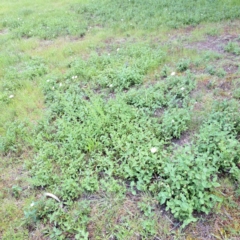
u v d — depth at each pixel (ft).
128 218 7.80
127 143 9.89
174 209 7.43
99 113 11.81
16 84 15.98
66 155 10.15
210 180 8.03
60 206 8.36
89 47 20.01
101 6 28.53
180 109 11.33
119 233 7.43
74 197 8.61
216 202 7.72
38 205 8.35
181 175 8.07
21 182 9.66
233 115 10.30
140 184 8.47
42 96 14.58
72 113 12.27
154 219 7.61
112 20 24.57
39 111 13.37
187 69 14.87
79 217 7.93
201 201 7.29
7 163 10.57
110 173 9.05
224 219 7.39
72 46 20.40
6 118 13.15
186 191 7.60
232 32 18.92
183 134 10.44
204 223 7.36
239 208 7.60
